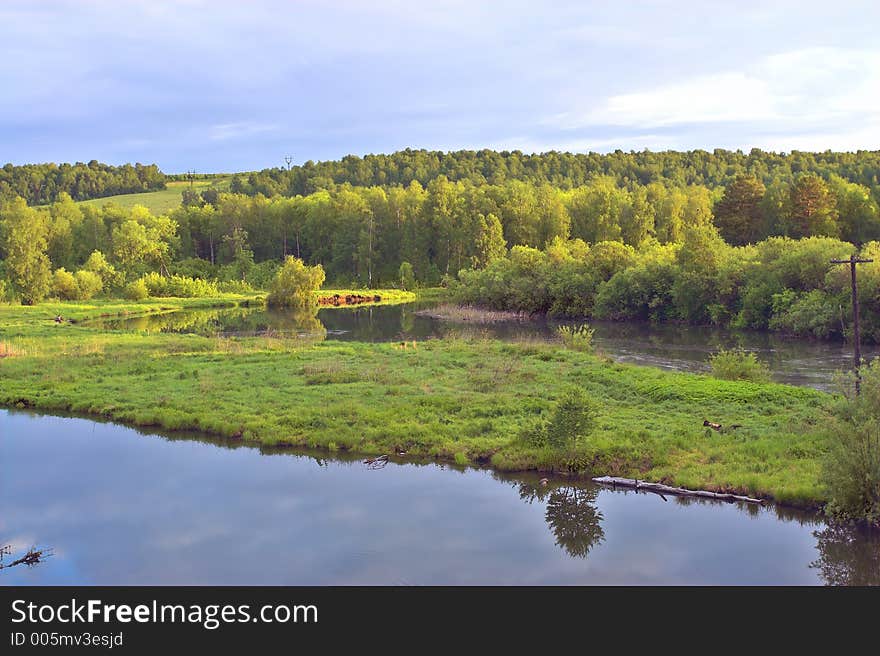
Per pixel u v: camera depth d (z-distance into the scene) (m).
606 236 116.69
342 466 23.58
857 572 15.60
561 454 22.89
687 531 17.92
